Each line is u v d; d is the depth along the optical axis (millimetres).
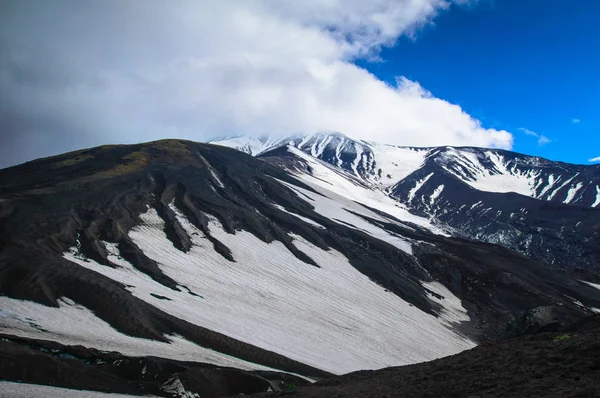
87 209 67062
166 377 29391
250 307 56188
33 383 25312
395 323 66250
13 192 69312
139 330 38688
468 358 22875
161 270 57750
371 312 67438
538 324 54219
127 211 71562
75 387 26000
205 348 39062
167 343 37906
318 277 73500
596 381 16203
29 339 30391
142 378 29141
